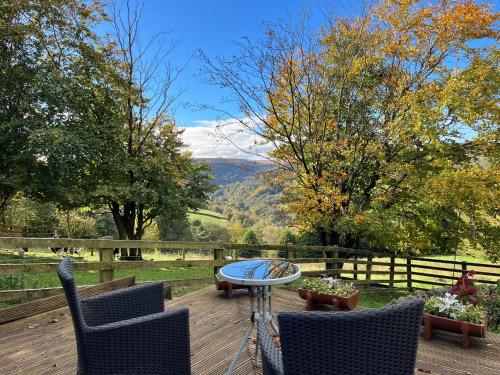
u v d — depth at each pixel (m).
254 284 2.38
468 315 3.39
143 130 13.77
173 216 13.70
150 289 2.51
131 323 1.94
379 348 1.46
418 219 9.03
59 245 4.08
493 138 8.13
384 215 8.30
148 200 12.37
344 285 4.65
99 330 1.89
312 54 8.50
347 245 10.01
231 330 3.69
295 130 8.73
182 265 5.24
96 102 12.84
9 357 3.01
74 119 11.84
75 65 11.88
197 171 14.55
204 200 14.69
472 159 8.74
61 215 19.20
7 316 3.77
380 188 9.02
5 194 11.56
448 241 9.20
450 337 3.55
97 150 11.69
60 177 10.97
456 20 7.75
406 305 1.49
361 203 9.02
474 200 8.02
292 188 9.16
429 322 3.48
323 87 8.58
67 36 11.91
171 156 14.15
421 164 8.72
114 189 11.83
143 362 1.98
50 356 3.04
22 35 10.63
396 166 8.38
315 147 8.38
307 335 1.41
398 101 8.09
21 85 10.89
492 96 8.05
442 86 8.21
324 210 8.18
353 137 8.48
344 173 8.25
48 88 10.66
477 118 7.93
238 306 4.53
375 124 8.31
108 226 23.41
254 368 2.85
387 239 8.75
